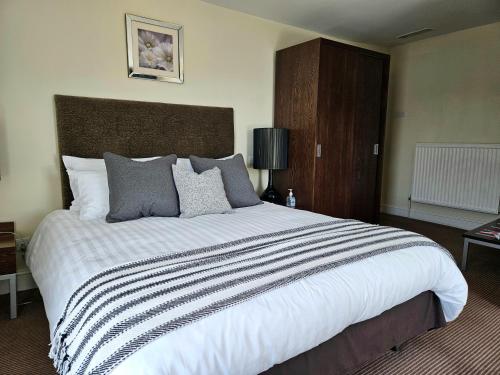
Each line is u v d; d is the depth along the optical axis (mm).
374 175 3885
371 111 3707
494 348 1819
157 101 2883
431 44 4230
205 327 956
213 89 3199
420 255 1617
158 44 2830
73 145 2486
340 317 1240
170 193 2285
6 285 2424
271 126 3664
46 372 1610
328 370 1343
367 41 4348
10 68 2270
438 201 4250
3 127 2287
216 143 3203
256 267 1299
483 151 3805
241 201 2664
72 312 1114
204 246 1598
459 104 4035
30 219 2447
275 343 1059
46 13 2354
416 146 4434
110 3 2586
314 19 3506
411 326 1699
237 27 3283
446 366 1665
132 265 1341
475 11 3330
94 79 2578
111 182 2174
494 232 2861
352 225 1986
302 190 3395
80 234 1797
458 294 1757
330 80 3279
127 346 867
